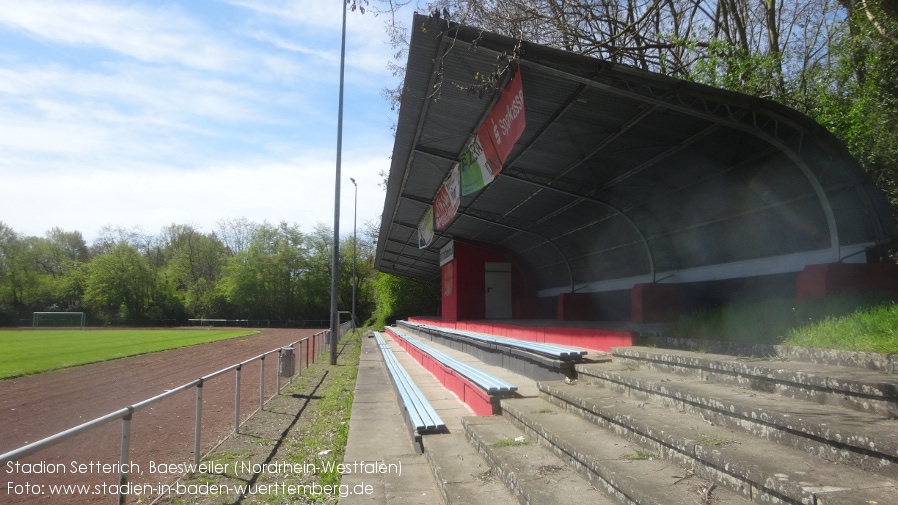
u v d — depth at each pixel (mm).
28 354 22891
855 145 10617
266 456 6785
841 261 7086
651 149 9500
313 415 9523
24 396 11945
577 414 5672
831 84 12758
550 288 22141
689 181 9961
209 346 28688
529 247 20781
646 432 4262
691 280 12336
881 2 6746
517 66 7473
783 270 9383
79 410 10227
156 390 12719
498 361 11648
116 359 21016
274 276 66688
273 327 62094
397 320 44438
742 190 9172
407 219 23219
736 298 10781
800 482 2865
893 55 10344
